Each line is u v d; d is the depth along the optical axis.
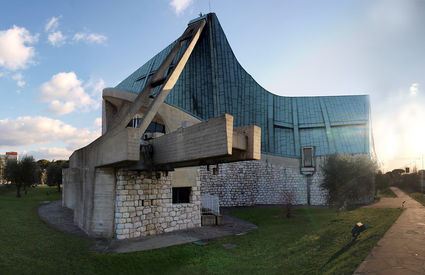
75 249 10.78
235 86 38.44
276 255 9.69
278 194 32.03
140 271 9.10
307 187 33.59
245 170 29.75
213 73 37.81
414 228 9.60
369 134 37.56
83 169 15.41
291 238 12.25
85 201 14.53
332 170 22.77
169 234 13.91
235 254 10.59
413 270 5.57
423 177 43.28
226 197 27.78
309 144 37.69
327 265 7.21
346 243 8.84
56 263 9.13
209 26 39.84
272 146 38.06
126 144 10.28
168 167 12.80
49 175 44.34
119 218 12.83
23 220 15.53
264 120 39.22
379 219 12.40
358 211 17.23
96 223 13.09
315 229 13.84
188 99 35.03
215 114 36.03
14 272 8.00
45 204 27.23
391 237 8.34
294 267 7.97
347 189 22.33
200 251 11.13
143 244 11.88
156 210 14.14
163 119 17.92
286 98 42.19
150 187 14.01
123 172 13.09
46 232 13.19
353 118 39.00
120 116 17.67
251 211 24.03
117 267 9.32
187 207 15.67
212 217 17.06
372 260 6.38
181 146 9.98
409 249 7.02
